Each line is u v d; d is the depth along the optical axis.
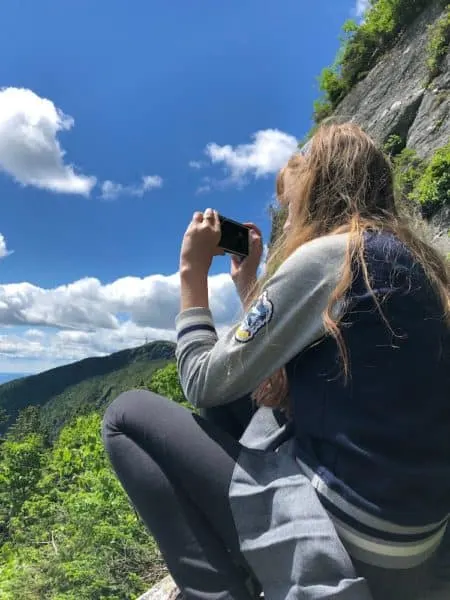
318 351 1.34
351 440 1.25
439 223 13.35
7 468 24.98
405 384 1.25
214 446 1.42
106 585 7.90
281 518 1.27
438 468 1.25
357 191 1.48
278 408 1.53
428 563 1.32
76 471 18.16
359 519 1.22
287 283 1.35
